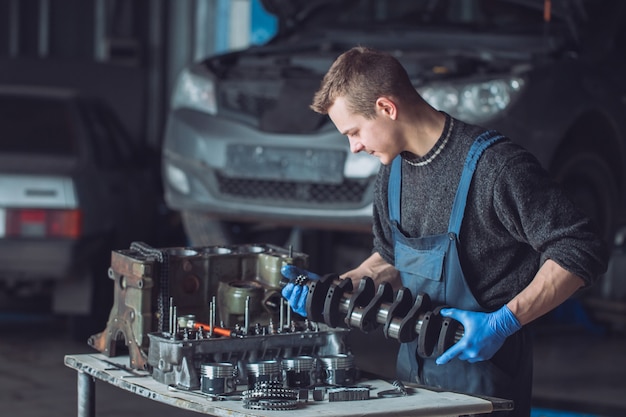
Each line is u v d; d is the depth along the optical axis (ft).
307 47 23.76
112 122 26.43
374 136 10.00
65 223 21.98
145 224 25.05
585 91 21.17
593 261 9.51
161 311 10.64
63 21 38.75
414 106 10.01
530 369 10.82
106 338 11.32
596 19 23.08
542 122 20.12
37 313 27.53
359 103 9.88
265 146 21.12
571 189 21.27
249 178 21.38
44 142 23.89
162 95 38.81
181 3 38.34
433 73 20.76
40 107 24.82
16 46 38.42
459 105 20.07
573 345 25.03
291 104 21.25
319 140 20.77
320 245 25.08
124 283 11.06
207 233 23.08
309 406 9.20
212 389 9.52
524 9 23.50
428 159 10.12
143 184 25.27
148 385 9.95
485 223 9.98
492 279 10.19
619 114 22.12
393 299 10.06
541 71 20.56
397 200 10.55
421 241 10.27
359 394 9.50
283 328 10.59
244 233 23.86
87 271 22.58
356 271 11.29
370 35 24.16
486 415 10.37
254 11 34.78
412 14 24.75
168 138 22.56
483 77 20.07
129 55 38.04
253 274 11.44
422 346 9.52
